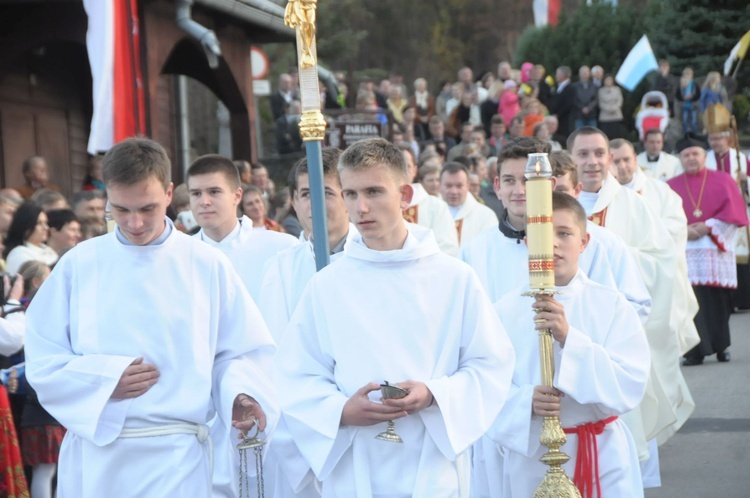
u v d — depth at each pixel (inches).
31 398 310.2
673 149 1138.0
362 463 209.6
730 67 1186.0
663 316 391.5
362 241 217.0
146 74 568.7
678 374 398.6
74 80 686.5
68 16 565.6
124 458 215.3
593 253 286.2
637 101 1380.4
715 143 727.1
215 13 663.1
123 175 211.5
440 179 545.3
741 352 614.9
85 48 686.5
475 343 212.8
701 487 365.7
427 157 651.5
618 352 241.8
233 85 705.0
